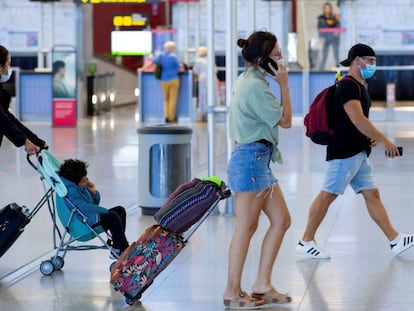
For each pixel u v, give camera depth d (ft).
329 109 37.93
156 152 49.85
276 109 30.58
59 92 110.11
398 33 122.72
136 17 133.90
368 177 39.17
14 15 121.80
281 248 41.01
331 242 42.29
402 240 39.29
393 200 54.08
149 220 48.80
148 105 120.26
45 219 48.91
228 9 48.70
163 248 31.55
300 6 124.26
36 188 60.49
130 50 132.77
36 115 116.98
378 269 36.88
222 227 46.21
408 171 67.15
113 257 36.83
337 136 38.04
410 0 121.90
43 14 121.60
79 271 37.09
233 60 49.24
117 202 54.90
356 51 37.35
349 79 37.29
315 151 80.89
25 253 40.70
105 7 157.69
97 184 62.54
